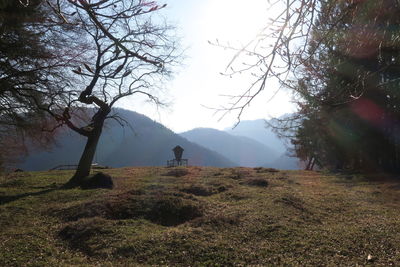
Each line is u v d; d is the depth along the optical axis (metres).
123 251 6.86
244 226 8.42
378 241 7.39
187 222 8.88
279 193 12.88
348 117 15.92
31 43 10.42
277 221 8.86
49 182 16.91
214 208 10.30
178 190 13.35
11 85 12.34
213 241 7.32
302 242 7.34
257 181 15.80
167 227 8.65
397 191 13.41
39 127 16.45
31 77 12.42
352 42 2.99
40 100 14.55
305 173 21.31
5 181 17.28
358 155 20.50
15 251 6.92
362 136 19.02
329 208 10.73
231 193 12.91
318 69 3.22
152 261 6.43
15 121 15.79
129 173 20.53
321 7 2.75
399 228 8.28
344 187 15.14
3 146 19.88
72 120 18.48
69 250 7.20
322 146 20.69
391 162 19.77
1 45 10.49
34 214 10.17
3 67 11.66
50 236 8.00
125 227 8.30
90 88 15.09
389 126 18.14
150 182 16.14
